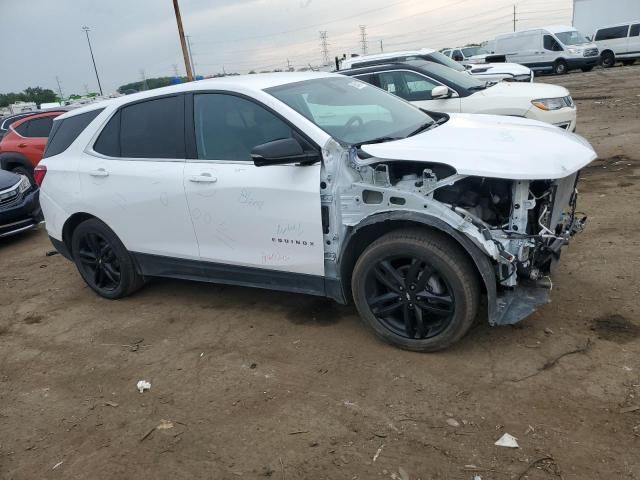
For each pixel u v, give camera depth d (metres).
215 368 3.76
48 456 3.08
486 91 8.41
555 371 3.24
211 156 4.14
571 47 24.84
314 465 2.74
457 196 3.44
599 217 5.75
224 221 4.07
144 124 4.56
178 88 4.40
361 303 3.71
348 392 3.29
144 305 4.98
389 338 3.67
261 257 4.01
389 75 8.85
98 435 3.20
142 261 4.80
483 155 3.27
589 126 11.43
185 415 3.28
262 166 3.64
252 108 3.96
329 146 3.58
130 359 4.04
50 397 3.68
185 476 2.78
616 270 4.41
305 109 3.88
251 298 4.81
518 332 3.70
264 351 3.89
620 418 2.80
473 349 3.57
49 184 5.18
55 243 5.36
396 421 2.99
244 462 2.83
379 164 3.48
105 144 4.83
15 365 4.18
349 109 4.14
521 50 26.48
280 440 2.96
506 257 3.21
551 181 3.31
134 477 2.82
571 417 2.86
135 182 4.50
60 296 5.51
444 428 2.89
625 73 22.61
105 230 4.89
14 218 7.64
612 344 3.43
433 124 4.27
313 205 3.62
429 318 3.59
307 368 3.61
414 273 3.45
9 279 6.25
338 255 3.67
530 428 2.81
